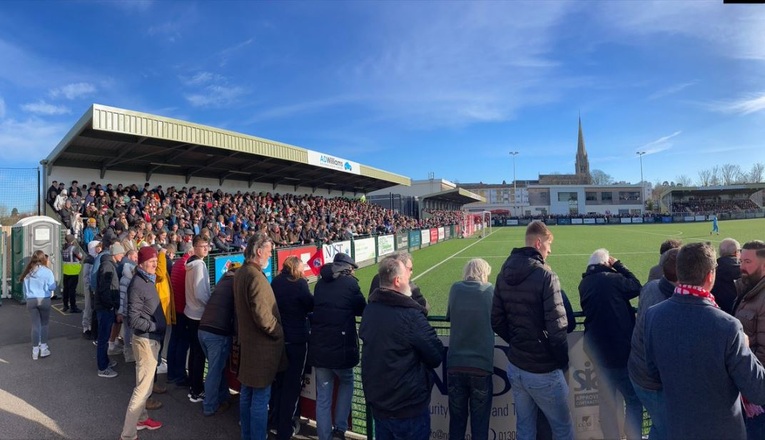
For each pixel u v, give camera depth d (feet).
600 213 273.75
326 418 11.20
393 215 105.29
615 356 10.52
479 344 9.86
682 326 6.66
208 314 13.05
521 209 287.48
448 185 166.71
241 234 46.98
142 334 12.04
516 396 9.51
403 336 8.64
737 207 226.17
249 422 11.27
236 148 48.14
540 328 8.80
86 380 16.61
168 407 14.34
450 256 69.10
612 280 10.81
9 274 35.35
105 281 16.88
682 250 7.00
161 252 16.19
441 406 11.29
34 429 12.73
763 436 8.18
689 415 6.53
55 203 42.37
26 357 19.38
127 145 44.73
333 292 11.10
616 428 10.63
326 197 93.66
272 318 10.88
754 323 8.40
